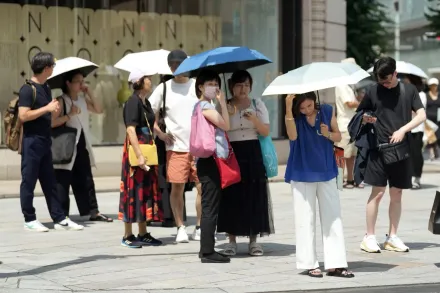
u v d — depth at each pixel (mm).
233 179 23609
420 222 32375
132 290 20359
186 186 30656
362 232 29688
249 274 22297
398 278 21906
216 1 53031
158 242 27047
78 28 49375
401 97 25156
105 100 49781
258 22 54250
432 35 80312
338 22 57250
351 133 25500
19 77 48031
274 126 54375
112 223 32188
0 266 23344
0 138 46906
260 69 54031
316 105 22125
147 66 29141
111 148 49562
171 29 51812
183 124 27297
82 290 20359
